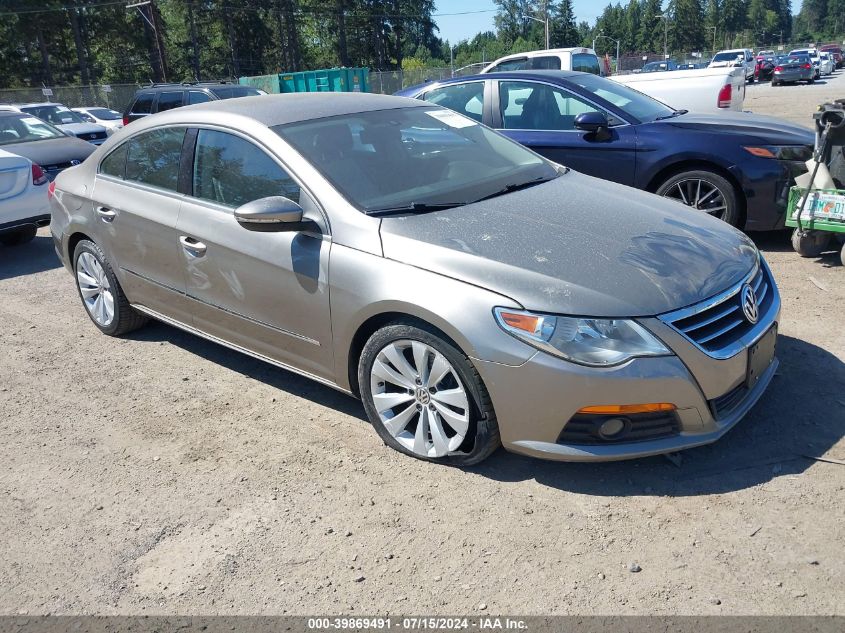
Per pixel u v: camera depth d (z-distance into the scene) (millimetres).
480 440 3125
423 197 3652
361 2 74938
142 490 3346
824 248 5750
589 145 6512
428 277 3127
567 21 99812
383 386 3439
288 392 4230
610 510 2945
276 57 71812
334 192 3559
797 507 2871
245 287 3881
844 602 2404
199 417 4000
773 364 3508
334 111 4188
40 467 3613
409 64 82875
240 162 3959
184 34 65625
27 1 50562
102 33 57781
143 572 2805
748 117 6504
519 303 2930
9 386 4578
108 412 4137
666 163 6164
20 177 7742
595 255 3146
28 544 3023
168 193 4344
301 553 2840
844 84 33469
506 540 2820
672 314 2906
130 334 5324
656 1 120062
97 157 5043
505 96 7086
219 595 2652
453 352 3072
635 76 10914
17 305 6219
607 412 2869
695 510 2904
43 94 38469
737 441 3340
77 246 5195
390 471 3338
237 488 3301
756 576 2539
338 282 3404
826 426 3398
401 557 2773
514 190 3930
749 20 143000
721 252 3355
